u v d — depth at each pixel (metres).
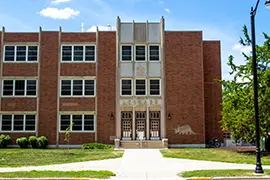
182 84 34.81
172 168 17.23
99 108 34.66
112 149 30.95
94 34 35.62
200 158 22.02
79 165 18.64
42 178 13.34
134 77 34.84
